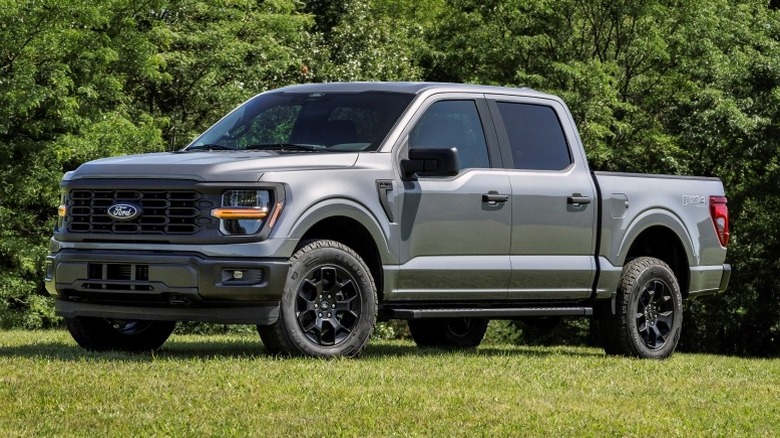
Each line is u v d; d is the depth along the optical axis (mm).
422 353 10992
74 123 25547
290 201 9023
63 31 25469
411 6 50844
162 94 30484
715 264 12219
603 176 11125
